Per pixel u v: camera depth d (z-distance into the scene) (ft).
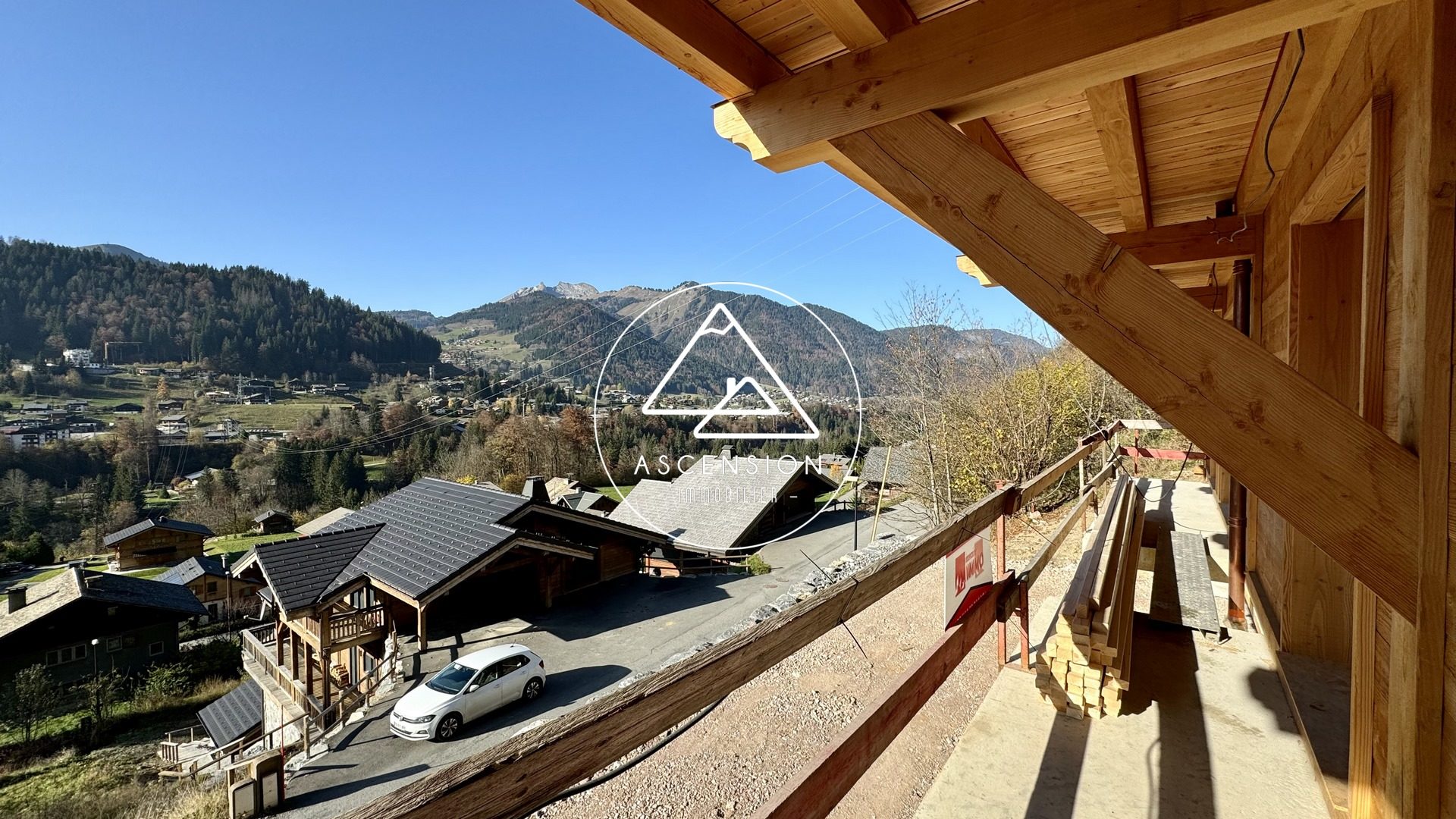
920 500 44.91
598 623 35.29
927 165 4.77
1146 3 3.70
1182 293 3.98
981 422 39.37
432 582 32.94
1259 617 10.27
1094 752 7.11
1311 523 3.57
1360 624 4.65
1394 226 4.09
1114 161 7.97
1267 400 3.70
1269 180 8.64
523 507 38.34
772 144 5.46
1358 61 4.86
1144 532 16.29
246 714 41.98
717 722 15.80
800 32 5.07
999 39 4.29
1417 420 3.35
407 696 25.00
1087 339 4.23
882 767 12.19
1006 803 6.33
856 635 21.22
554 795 2.22
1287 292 7.93
